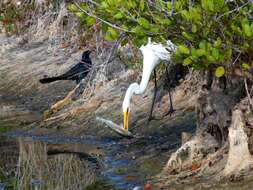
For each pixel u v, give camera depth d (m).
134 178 11.84
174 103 15.65
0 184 12.19
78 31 21.67
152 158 12.87
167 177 11.33
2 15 26.72
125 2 9.66
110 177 12.12
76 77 18.75
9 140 15.80
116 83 17.89
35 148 14.87
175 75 16.33
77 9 10.59
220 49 9.62
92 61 19.59
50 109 17.86
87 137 15.52
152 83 16.75
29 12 25.67
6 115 18.58
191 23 9.58
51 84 20.47
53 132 16.27
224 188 9.98
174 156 11.68
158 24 9.73
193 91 15.55
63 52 22.31
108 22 10.31
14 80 21.80
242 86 11.30
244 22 9.33
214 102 11.42
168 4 9.72
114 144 14.59
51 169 13.02
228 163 10.47
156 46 13.89
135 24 10.14
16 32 25.48
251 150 10.53
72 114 17.05
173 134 14.27
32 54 23.31
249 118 10.80
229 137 10.64
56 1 24.45
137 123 15.43
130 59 18.05
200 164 11.34
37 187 11.83
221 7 9.21
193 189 10.31
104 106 16.92
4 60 23.56
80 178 12.22
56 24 23.66
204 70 11.41
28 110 19.11
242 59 10.36
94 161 13.40
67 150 14.51
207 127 11.63
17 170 13.10
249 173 10.20
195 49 9.40
